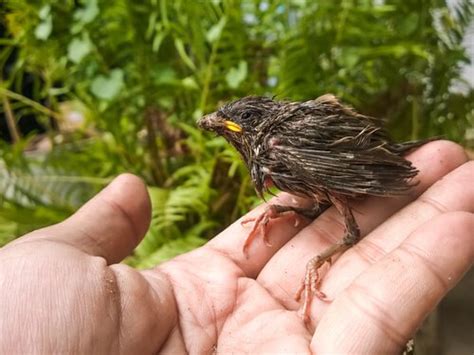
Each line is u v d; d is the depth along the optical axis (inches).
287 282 6.5
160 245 8.8
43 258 5.1
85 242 5.9
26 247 5.3
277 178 6.2
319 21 10.1
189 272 6.6
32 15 10.4
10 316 4.8
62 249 5.3
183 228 9.9
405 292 4.7
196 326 6.0
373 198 6.6
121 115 10.7
